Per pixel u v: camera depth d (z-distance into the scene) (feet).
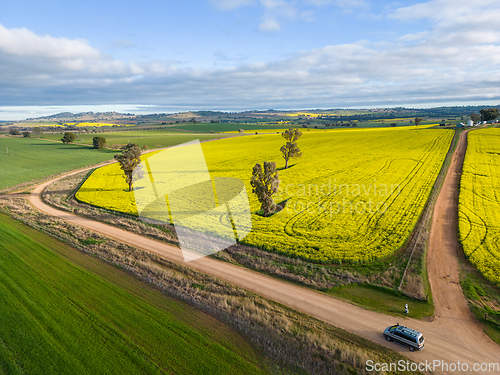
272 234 112.16
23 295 70.64
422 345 57.31
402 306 72.95
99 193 183.83
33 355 52.26
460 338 61.77
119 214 141.38
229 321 63.82
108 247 101.65
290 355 54.75
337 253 96.53
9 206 157.99
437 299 75.61
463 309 71.41
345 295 77.20
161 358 52.75
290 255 96.53
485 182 173.17
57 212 149.59
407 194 157.28
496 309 70.59
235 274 85.81
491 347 59.21
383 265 91.15
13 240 106.83
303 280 83.05
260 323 63.46
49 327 59.57
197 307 68.64
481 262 89.61
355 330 63.72
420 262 91.91
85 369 49.60
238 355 54.34
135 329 60.03
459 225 116.06
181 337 58.34
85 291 73.46
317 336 59.77
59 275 81.30
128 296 71.97
